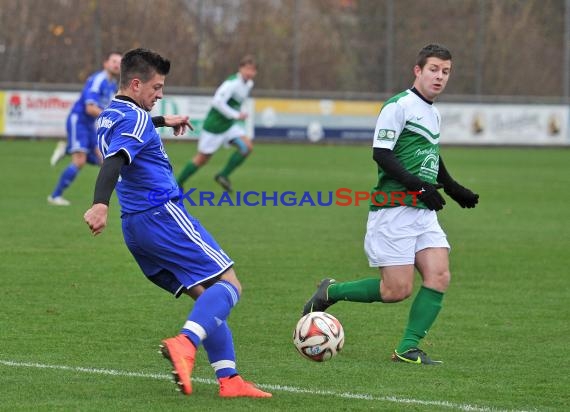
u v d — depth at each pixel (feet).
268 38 330.34
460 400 57.41
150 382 60.23
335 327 62.03
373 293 70.08
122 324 77.61
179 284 58.65
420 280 101.65
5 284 93.50
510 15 335.06
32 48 313.94
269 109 303.27
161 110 294.66
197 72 328.29
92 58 318.65
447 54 67.87
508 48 336.08
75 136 154.92
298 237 128.67
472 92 336.49
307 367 65.41
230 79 168.04
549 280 101.50
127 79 57.21
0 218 140.05
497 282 100.12
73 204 157.69
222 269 57.16
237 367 65.21
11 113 286.05
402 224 67.67
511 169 241.55
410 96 68.18
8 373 61.93
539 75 337.31
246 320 80.43
